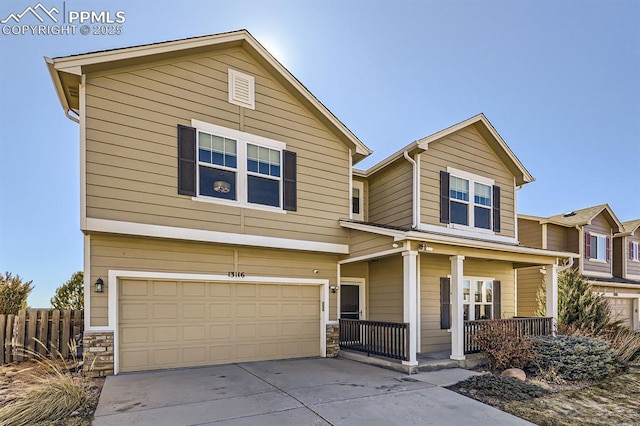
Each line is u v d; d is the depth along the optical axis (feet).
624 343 32.91
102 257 24.57
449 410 18.37
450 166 37.68
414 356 26.14
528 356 27.07
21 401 17.21
